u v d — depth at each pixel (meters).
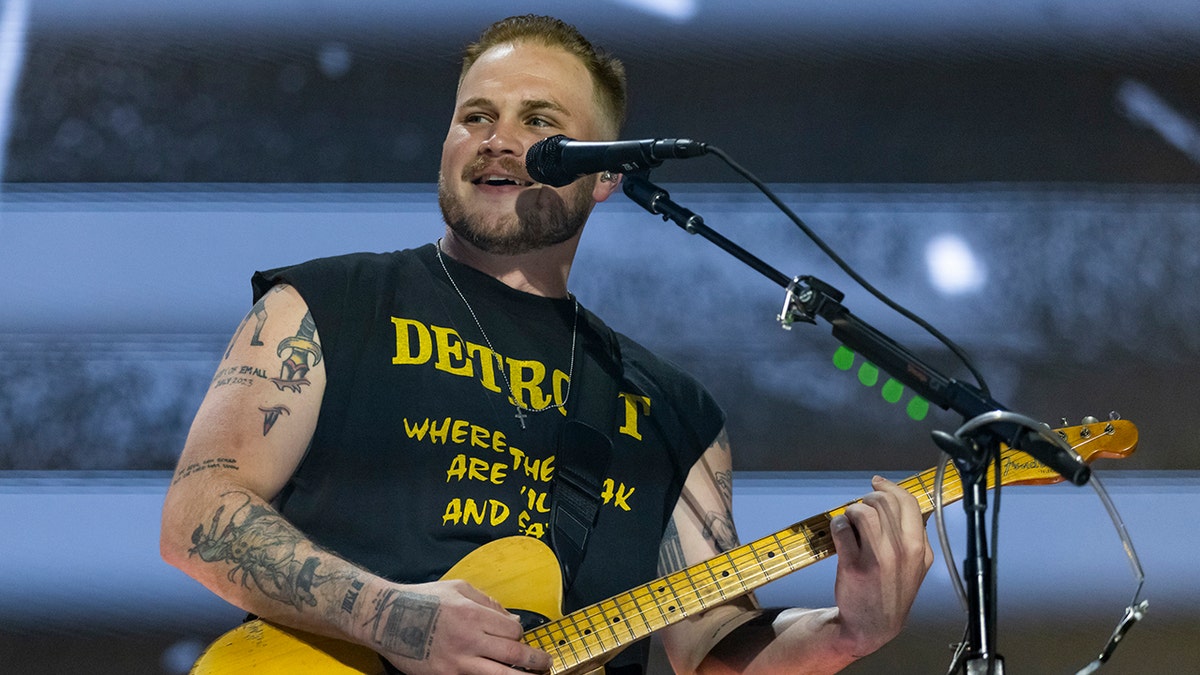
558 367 4.36
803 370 7.22
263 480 3.78
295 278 4.04
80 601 6.71
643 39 7.68
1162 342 7.30
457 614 3.38
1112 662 6.79
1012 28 7.75
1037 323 7.35
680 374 4.71
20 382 7.00
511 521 4.02
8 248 7.21
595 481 4.16
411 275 4.34
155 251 7.29
